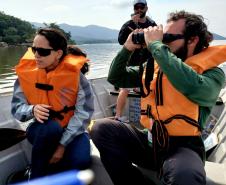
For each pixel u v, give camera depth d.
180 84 1.60
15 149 2.37
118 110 3.44
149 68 1.85
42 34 2.10
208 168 2.05
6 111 2.49
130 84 2.13
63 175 1.05
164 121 1.77
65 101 2.17
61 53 2.18
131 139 1.93
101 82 3.67
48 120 2.04
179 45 1.78
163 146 1.73
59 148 2.08
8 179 2.15
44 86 2.14
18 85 2.28
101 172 2.12
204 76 1.68
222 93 3.50
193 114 1.72
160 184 1.95
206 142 2.63
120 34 3.79
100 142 1.85
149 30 1.75
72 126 2.12
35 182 1.06
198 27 1.75
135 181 1.87
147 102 1.89
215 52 1.75
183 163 1.54
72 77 2.13
